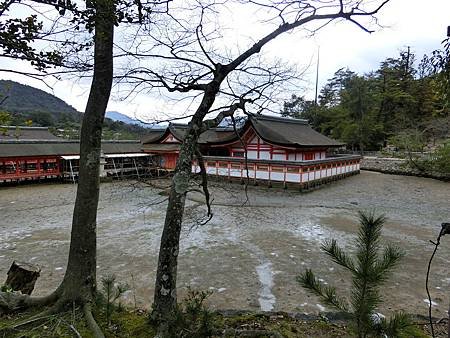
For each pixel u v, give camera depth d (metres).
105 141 28.14
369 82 39.53
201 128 3.92
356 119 37.41
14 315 3.96
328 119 41.69
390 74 39.34
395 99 36.56
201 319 3.49
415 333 3.45
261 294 6.63
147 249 9.42
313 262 8.50
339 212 14.70
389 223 12.77
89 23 2.74
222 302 6.27
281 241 10.37
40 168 23.42
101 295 4.34
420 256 8.99
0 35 2.27
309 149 24.72
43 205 15.83
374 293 2.82
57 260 8.51
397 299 6.39
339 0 3.88
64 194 18.91
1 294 4.03
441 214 14.30
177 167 3.84
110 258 8.68
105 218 13.22
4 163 21.73
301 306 6.09
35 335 3.50
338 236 10.98
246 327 4.40
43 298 4.21
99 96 4.14
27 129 28.88
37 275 4.91
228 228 11.87
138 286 6.91
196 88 4.10
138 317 4.05
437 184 22.44
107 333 3.64
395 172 27.50
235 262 8.48
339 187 21.55
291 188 20.45
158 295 3.71
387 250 2.90
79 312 3.97
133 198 16.97
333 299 3.12
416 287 6.97
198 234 11.02
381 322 2.77
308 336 4.36
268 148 23.86
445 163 23.86
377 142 38.81
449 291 6.81
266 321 4.77
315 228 12.01
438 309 5.99
